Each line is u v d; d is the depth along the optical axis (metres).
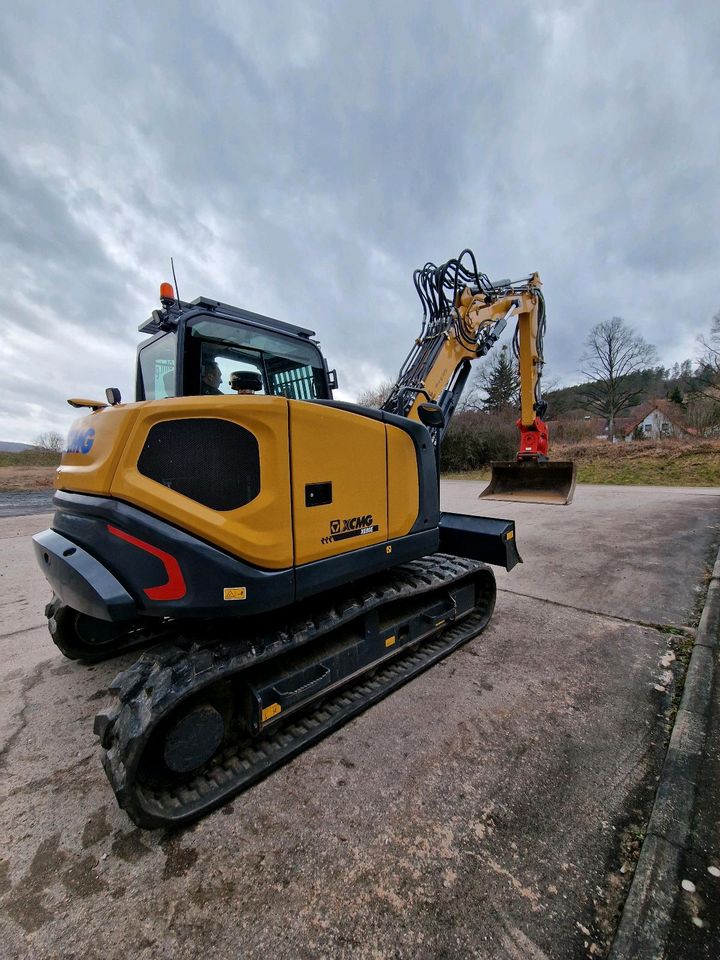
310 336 2.84
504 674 2.66
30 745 2.19
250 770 1.89
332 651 2.26
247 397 1.81
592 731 2.14
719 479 11.13
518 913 1.33
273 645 1.95
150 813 1.60
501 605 3.73
